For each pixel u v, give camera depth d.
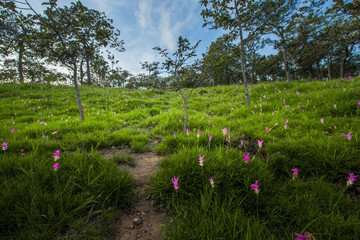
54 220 1.49
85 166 2.21
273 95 7.25
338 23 9.48
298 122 3.89
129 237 1.47
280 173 2.30
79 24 4.43
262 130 3.85
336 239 1.21
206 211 1.46
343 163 2.01
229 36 6.28
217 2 5.71
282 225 1.40
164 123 5.27
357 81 5.85
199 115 6.27
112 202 1.85
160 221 1.66
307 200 1.55
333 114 3.96
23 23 3.76
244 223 1.34
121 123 5.79
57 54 4.36
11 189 1.66
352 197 1.68
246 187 1.73
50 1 3.75
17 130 4.13
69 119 5.60
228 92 11.55
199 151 2.46
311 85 7.21
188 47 3.73
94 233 1.45
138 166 2.87
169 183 1.92
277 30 11.38
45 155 2.72
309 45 11.44
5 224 1.35
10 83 13.20
